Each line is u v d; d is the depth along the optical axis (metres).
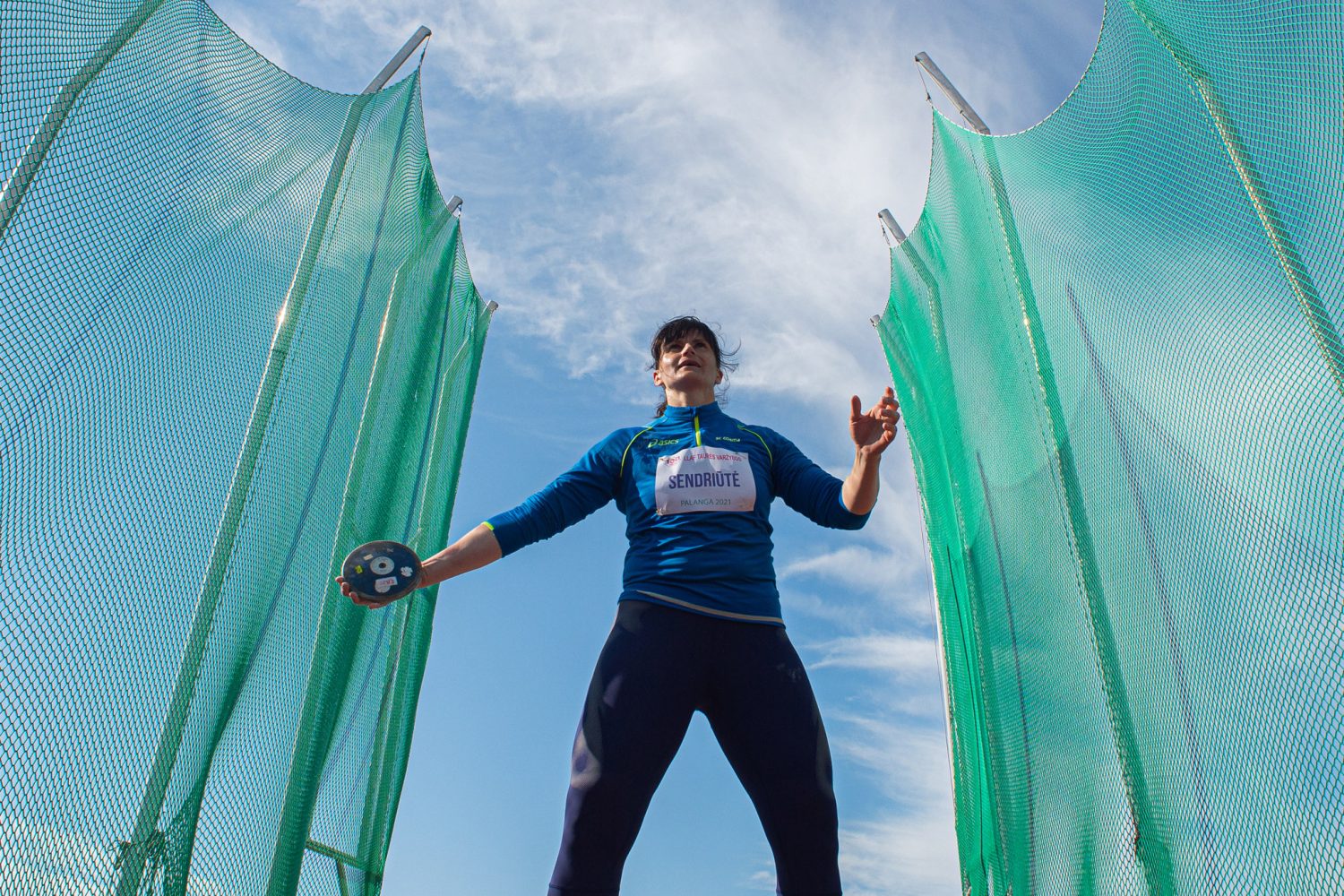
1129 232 1.93
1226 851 1.51
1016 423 2.49
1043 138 2.35
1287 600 1.43
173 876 1.58
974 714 2.87
